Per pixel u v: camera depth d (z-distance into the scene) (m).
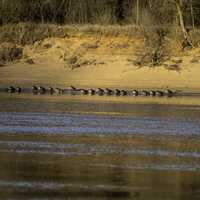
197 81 119.75
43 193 47.19
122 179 51.41
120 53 130.50
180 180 51.34
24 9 146.88
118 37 135.25
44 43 134.88
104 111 90.38
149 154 60.97
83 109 92.12
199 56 128.75
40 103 98.00
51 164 55.72
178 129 75.81
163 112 90.38
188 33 135.12
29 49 133.62
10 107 92.50
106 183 50.16
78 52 131.62
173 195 47.28
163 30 135.62
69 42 135.00
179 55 128.88
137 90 114.38
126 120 82.12
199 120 83.25
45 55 131.62
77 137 69.06
